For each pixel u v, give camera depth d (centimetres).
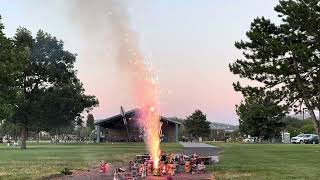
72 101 7306
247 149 4991
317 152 4166
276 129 9488
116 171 1983
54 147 6259
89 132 15300
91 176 1989
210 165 2558
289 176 1930
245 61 4528
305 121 13225
